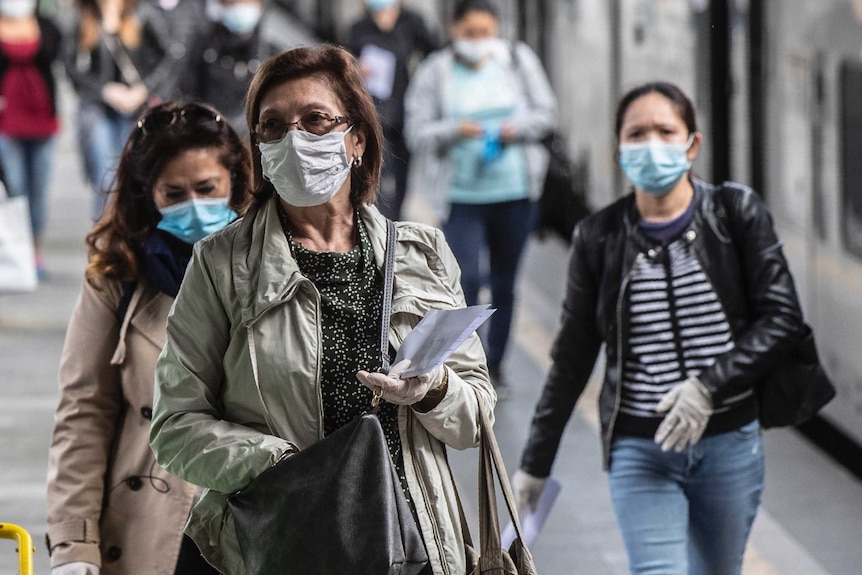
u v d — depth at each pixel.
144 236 10.23
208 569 9.87
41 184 28.67
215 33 23.95
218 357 8.33
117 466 10.01
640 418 11.53
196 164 10.31
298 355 8.11
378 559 7.77
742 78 21.92
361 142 8.51
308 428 8.13
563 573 15.23
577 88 31.64
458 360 8.62
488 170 21.06
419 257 8.55
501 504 15.88
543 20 35.03
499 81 21.33
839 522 16.75
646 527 11.40
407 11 28.00
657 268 11.56
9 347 24.06
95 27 26.97
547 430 12.14
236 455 7.98
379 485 7.83
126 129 27.44
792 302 11.44
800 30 19.52
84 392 9.98
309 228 8.48
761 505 17.38
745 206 11.59
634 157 11.56
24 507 16.95
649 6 25.70
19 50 28.00
